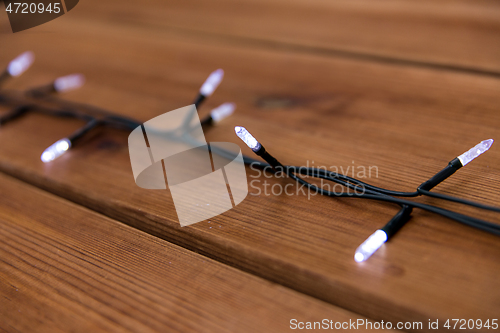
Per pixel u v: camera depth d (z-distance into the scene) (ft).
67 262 0.87
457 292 0.78
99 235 0.91
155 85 1.25
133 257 0.87
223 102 1.17
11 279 0.86
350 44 1.33
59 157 1.06
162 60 1.38
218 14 1.69
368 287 0.79
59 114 1.16
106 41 1.56
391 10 1.53
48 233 0.92
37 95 1.24
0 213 0.97
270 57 1.32
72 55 1.48
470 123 1.02
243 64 1.30
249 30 1.52
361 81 1.18
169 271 0.85
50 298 0.83
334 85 1.18
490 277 0.79
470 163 0.93
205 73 1.28
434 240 0.83
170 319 0.80
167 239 0.91
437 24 1.38
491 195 0.88
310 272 0.81
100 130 1.12
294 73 1.24
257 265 0.85
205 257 0.87
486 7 1.44
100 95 1.23
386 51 1.27
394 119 1.05
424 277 0.80
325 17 1.55
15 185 1.03
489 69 1.16
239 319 0.80
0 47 1.61
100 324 0.80
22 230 0.93
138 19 1.74
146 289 0.83
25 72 1.39
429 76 1.16
